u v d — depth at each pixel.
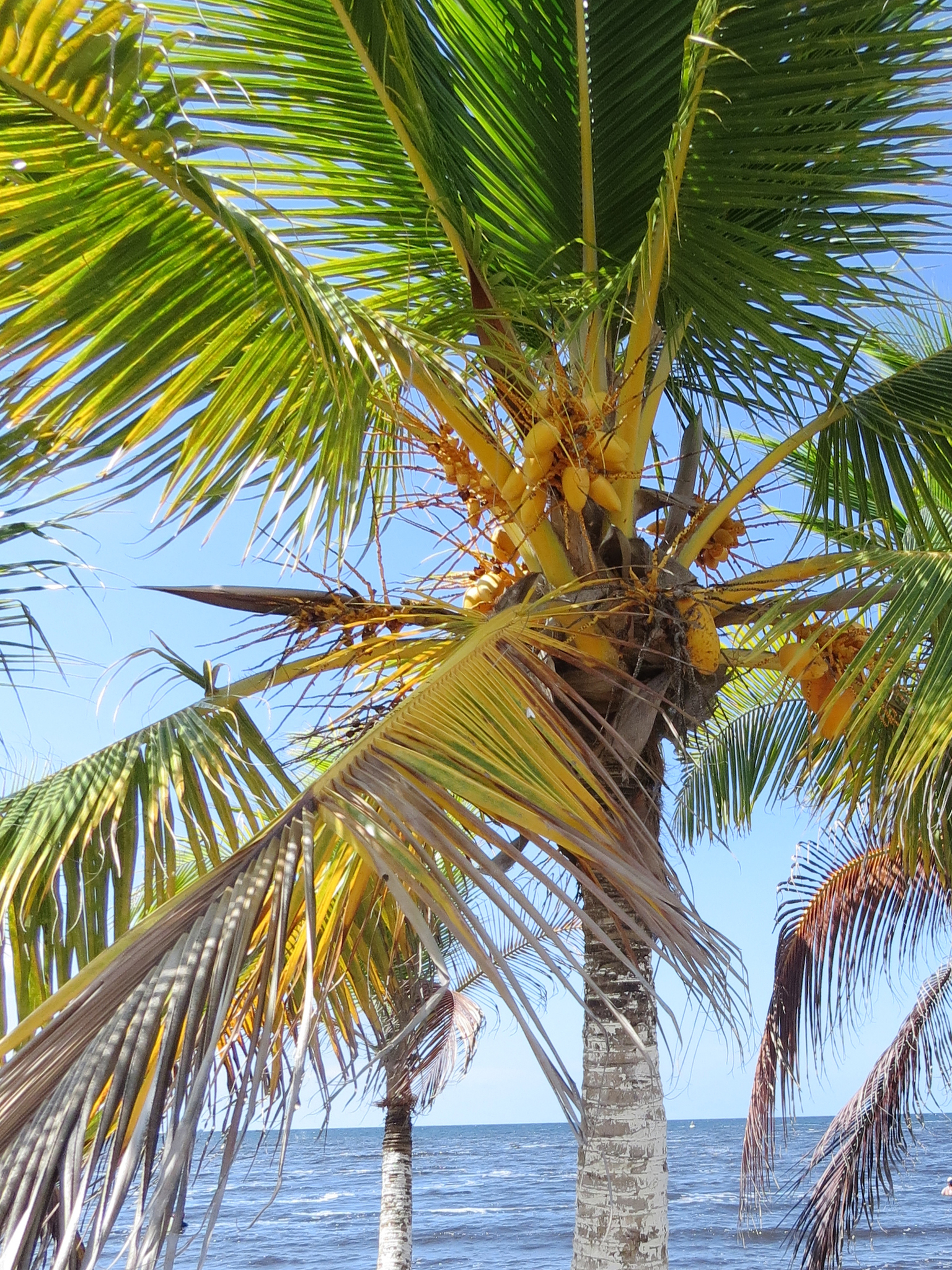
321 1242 35.59
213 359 2.85
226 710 3.60
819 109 3.54
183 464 2.91
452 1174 66.00
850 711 3.28
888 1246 30.22
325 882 3.12
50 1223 1.42
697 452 3.94
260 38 3.30
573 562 3.41
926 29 3.05
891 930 7.63
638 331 3.61
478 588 3.80
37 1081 1.62
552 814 2.42
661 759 3.35
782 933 8.02
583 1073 3.34
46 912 2.99
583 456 3.35
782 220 3.95
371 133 3.62
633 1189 3.13
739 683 6.52
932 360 3.91
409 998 4.41
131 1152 1.37
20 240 2.54
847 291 3.46
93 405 2.68
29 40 2.15
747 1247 31.70
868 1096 8.91
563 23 3.61
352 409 2.86
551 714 2.84
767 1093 7.88
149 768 3.28
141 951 1.80
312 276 2.83
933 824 3.81
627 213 4.01
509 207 4.12
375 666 3.41
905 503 4.10
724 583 3.62
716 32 3.12
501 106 3.88
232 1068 2.53
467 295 4.14
